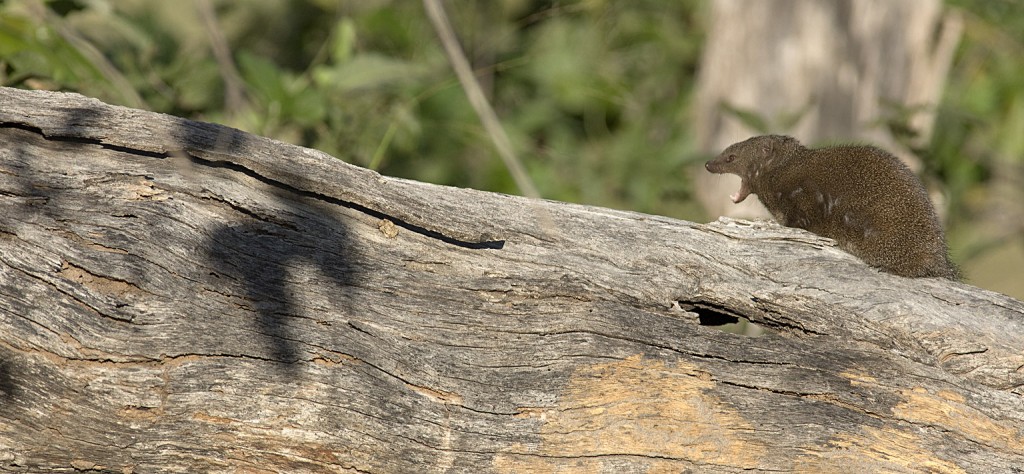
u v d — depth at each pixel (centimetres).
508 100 1820
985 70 2181
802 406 763
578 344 768
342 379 717
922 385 771
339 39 1411
